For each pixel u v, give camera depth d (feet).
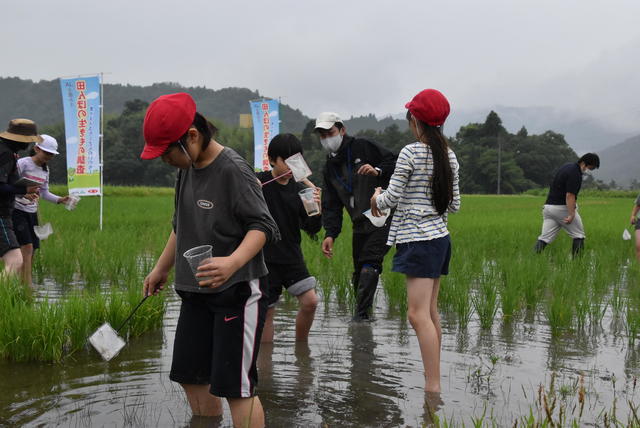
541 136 450.30
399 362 14.33
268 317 15.70
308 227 15.33
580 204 109.09
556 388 12.51
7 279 17.49
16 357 13.88
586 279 23.41
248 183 9.27
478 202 123.54
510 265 24.48
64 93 41.11
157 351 14.78
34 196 20.27
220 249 9.37
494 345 15.81
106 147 383.04
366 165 16.99
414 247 12.25
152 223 49.16
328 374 13.39
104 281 23.93
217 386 9.28
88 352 14.65
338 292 21.71
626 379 13.17
